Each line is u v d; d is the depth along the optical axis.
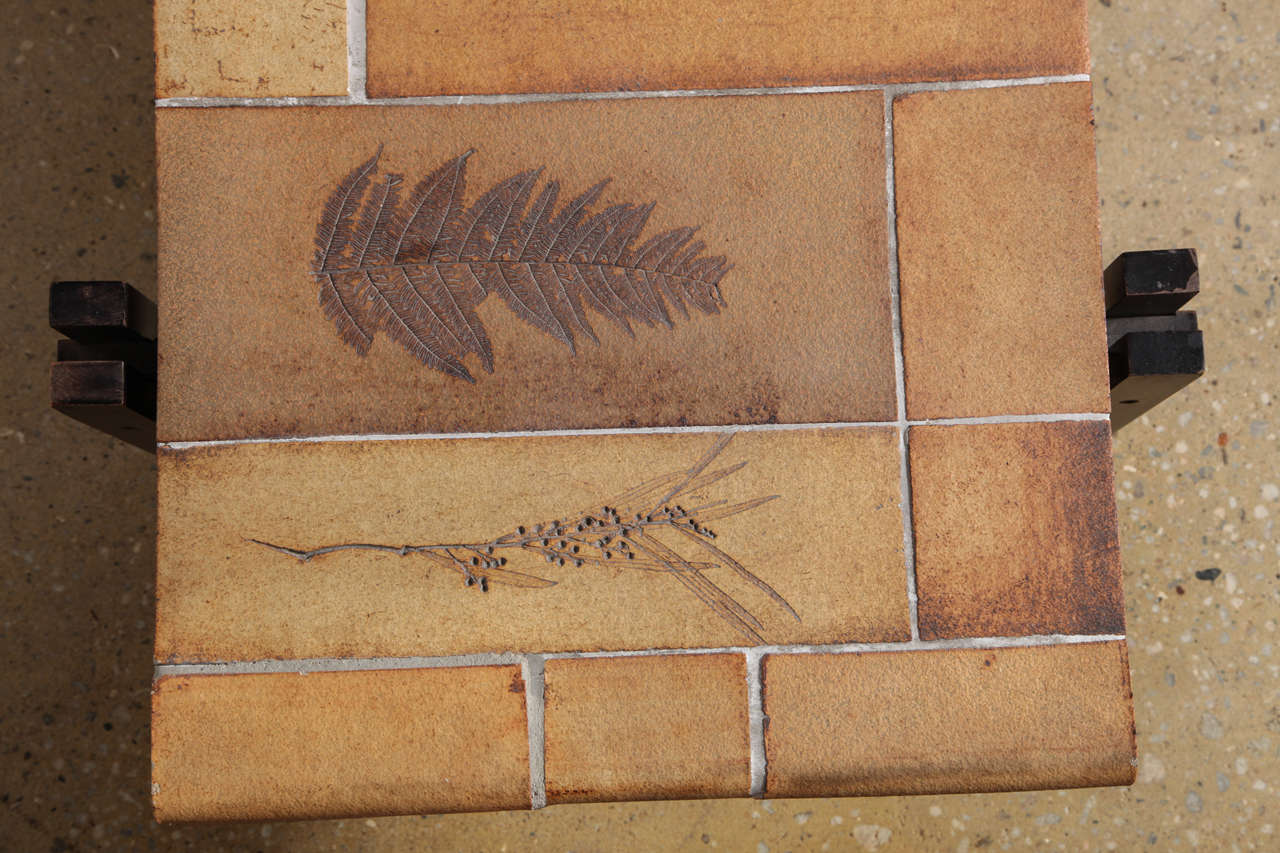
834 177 1.19
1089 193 1.18
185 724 1.15
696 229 1.19
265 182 1.18
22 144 1.78
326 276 1.17
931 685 1.16
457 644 1.16
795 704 1.16
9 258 1.77
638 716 1.16
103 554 1.75
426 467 1.17
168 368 1.16
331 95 1.19
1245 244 1.82
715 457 1.17
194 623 1.15
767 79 1.20
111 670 1.74
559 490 1.17
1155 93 1.84
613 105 1.19
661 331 1.18
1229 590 1.77
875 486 1.17
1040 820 1.76
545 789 1.15
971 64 1.19
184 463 1.16
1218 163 1.83
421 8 1.19
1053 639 1.16
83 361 1.17
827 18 1.20
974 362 1.18
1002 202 1.18
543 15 1.19
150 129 1.81
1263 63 1.84
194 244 1.17
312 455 1.17
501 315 1.18
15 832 1.70
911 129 1.19
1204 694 1.76
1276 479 1.79
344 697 1.15
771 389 1.18
